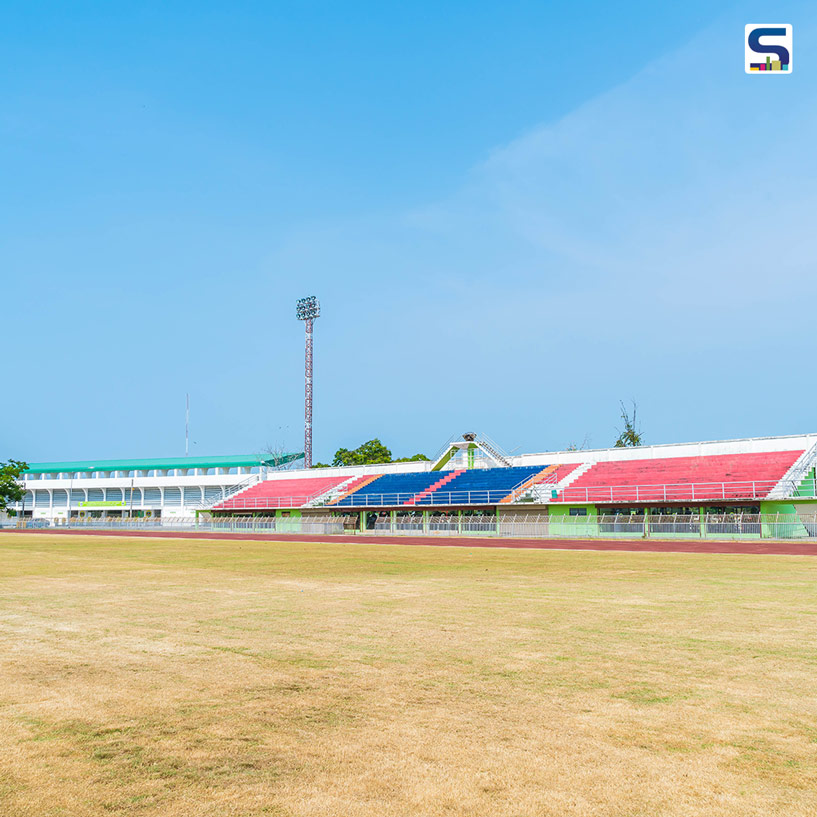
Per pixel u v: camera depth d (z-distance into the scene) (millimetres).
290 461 101438
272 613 12188
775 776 4902
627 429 97500
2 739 5707
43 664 8289
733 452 54625
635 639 9562
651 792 4664
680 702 6570
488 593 14969
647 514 48062
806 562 24016
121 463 100312
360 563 24188
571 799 4578
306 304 94938
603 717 6148
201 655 8742
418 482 67188
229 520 67375
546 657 8484
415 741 5609
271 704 6621
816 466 47000
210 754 5367
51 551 32375
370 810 4465
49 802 4578
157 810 4473
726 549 32281
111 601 13984
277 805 4539
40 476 103625
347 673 7770
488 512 56438
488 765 5121
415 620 11305
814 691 6926
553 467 61562
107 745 5562
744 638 9586
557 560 25516
